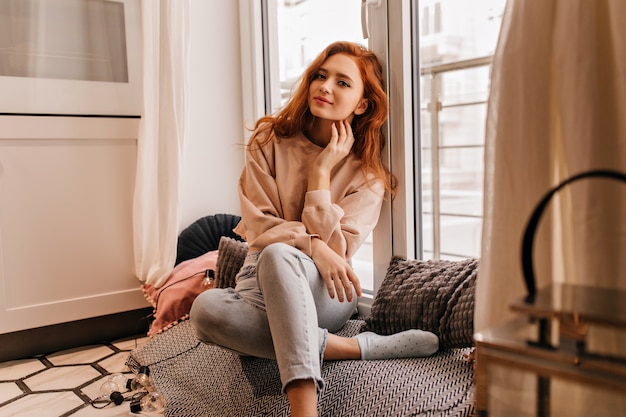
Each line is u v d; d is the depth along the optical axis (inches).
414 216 70.1
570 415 20.4
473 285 54.7
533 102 35.3
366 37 70.4
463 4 98.2
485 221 37.9
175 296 76.6
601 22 33.7
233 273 72.3
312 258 58.7
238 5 95.7
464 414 42.1
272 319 47.2
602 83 33.6
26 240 79.2
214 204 95.3
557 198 35.9
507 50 36.4
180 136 82.5
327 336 53.4
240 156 97.7
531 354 21.0
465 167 150.0
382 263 72.0
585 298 23.4
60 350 82.7
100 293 85.4
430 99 99.6
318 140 68.9
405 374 49.3
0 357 78.0
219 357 61.0
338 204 65.4
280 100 93.4
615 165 33.4
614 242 32.8
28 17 77.7
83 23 81.4
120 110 85.0
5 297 77.8
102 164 84.3
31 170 79.0
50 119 79.1
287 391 44.5
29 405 61.5
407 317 58.8
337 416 46.8
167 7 80.1
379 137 68.6
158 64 82.8
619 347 20.3
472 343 51.9
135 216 84.4
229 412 51.9
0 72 76.3
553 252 35.7
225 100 95.5
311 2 83.6
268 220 62.5
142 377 63.5
